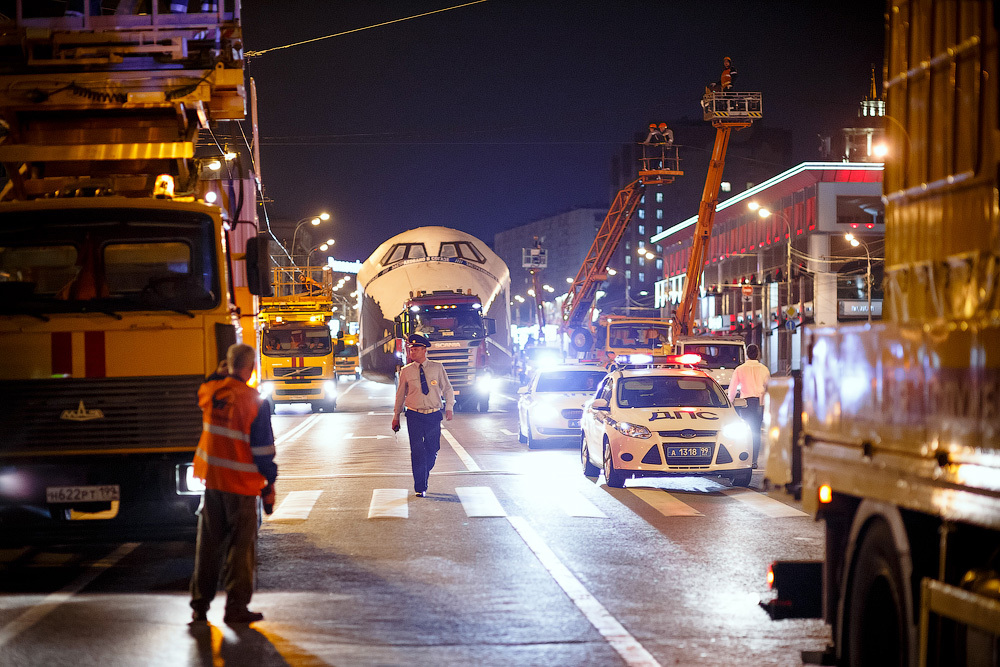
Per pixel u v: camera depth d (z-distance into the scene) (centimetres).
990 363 538
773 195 10650
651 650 934
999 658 525
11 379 1307
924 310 668
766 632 999
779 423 864
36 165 1512
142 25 1521
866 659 703
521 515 1759
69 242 1346
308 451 3062
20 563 1398
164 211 1358
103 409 1309
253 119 1609
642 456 2056
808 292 9638
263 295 1399
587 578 1251
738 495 2016
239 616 1037
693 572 1285
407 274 5156
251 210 1489
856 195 9531
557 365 3266
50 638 981
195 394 1320
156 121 1552
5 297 1323
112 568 1360
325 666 884
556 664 889
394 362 5062
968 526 572
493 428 3922
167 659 907
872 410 684
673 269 15250
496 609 1095
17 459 1300
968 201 618
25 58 1502
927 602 586
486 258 5322
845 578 739
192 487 1305
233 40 1541
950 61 645
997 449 530
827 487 757
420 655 917
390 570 1305
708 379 2314
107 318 1318
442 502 1922
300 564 1349
